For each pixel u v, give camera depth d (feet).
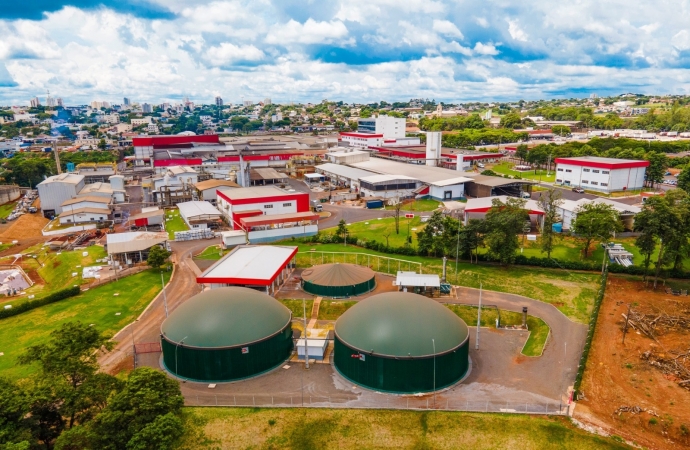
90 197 389.39
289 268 228.43
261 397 129.39
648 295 192.75
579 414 120.06
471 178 385.29
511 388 132.46
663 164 399.65
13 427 89.40
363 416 119.96
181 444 106.42
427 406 124.16
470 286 204.95
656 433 113.50
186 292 206.08
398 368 129.90
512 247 218.59
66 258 264.72
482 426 115.65
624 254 231.50
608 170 377.71
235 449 109.91
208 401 127.65
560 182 428.15
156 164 515.50
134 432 89.04
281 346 148.56
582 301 187.93
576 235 260.62
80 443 87.61
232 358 137.80
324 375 140.87
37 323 180.75
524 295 194.49
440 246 231.09
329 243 271.69
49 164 601.21
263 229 294.46
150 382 99.91
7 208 443.32
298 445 110.73
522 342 159.33
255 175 461.37
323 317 181.37
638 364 142.72
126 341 163.12
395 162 518.37
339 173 465.88
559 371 140.97
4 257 287.28
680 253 203.10
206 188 391.45
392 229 293.84
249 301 153.89
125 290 209.36
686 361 143.64
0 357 155.63
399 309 143.74
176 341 140.26
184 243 282.97
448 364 133.08
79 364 107.86
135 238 260.42
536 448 108.88
